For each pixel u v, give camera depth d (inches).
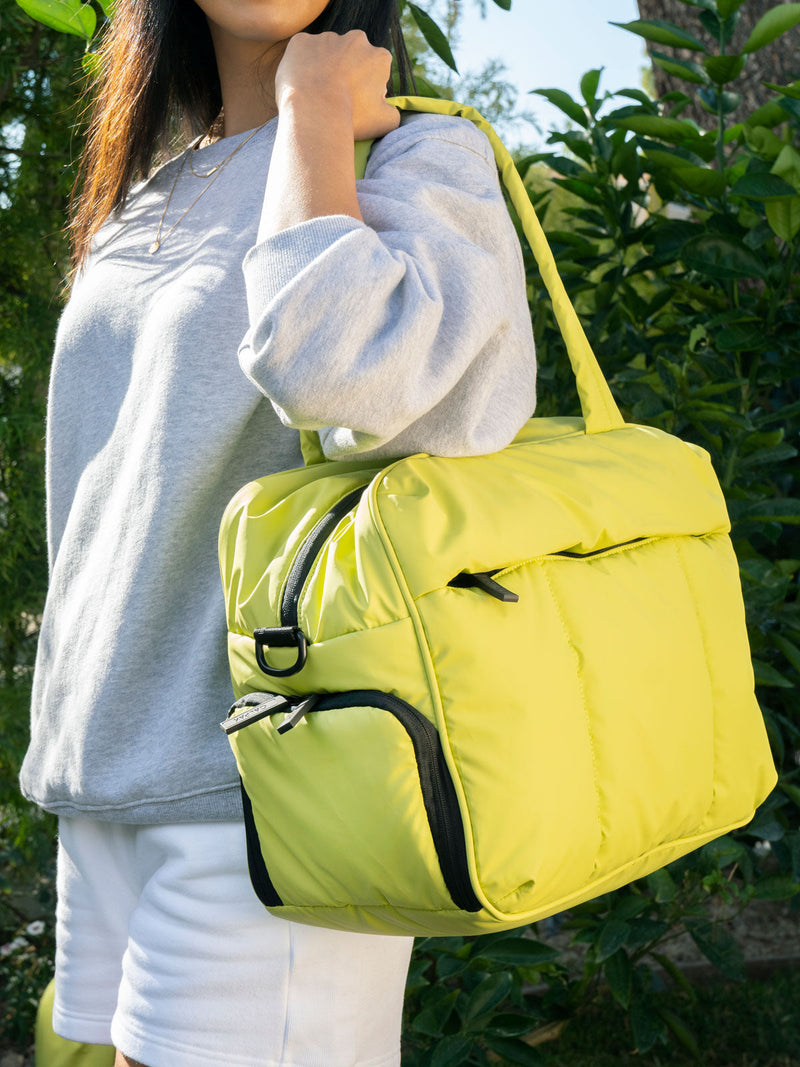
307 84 34.2
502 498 34.3
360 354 28.6
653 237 85.2
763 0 102.7
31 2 59.0
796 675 82.3
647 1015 85.7
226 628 38.9
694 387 83.0
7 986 111.0
